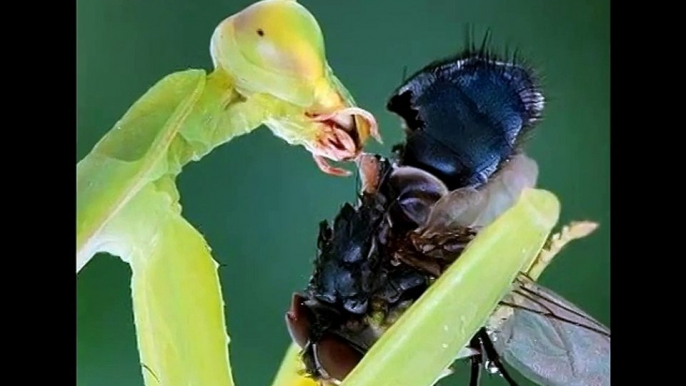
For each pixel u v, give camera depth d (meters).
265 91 0.10
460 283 0.09
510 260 0.09
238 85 0.10
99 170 0.10
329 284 0.10
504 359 0.09
